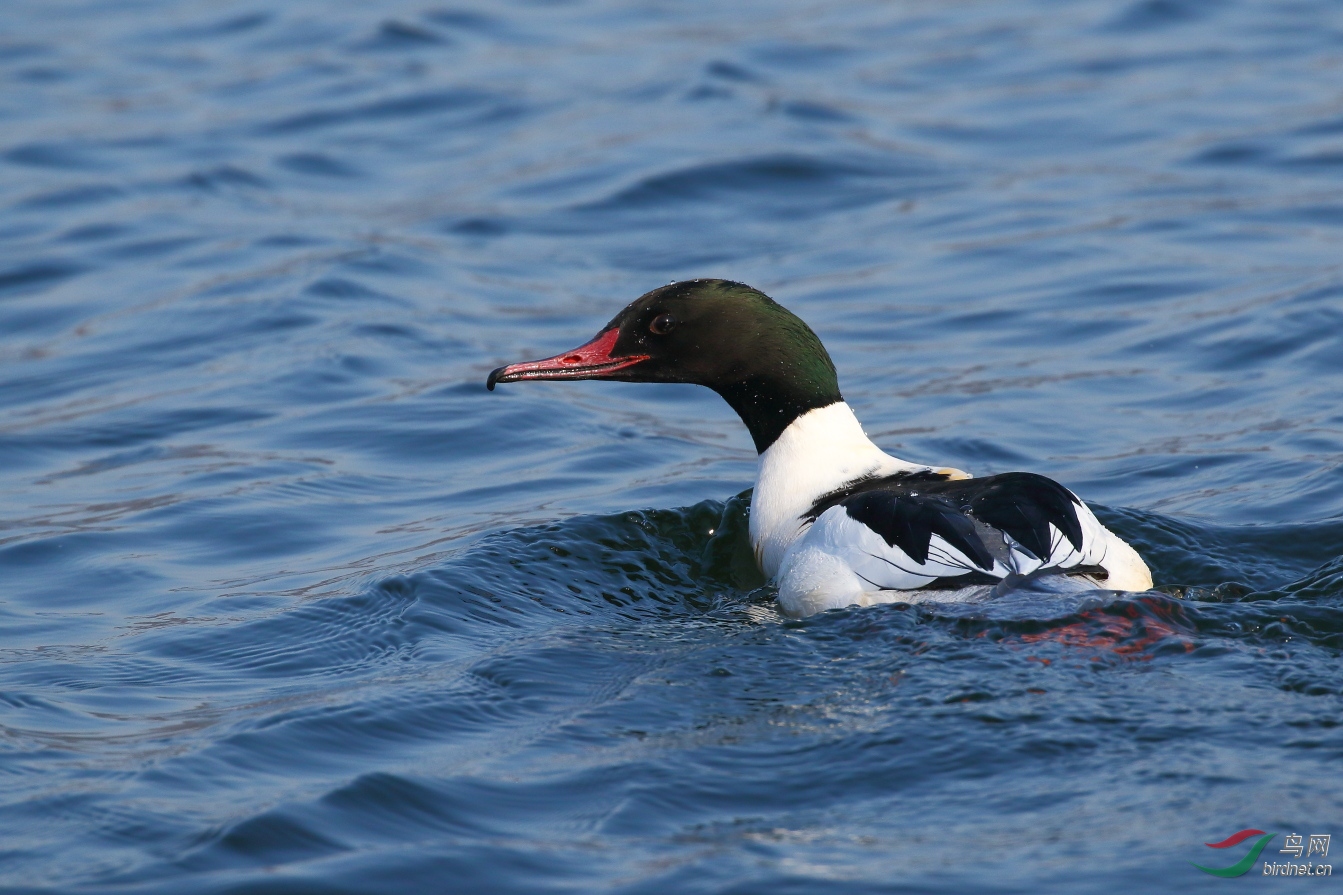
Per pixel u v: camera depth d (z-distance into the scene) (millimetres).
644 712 7926
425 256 18781
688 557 11094
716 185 21000
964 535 8977
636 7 30250
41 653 9594
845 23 28672
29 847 6793
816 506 10352
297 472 13102
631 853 6559
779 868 6324
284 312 16891
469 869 6480
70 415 14594
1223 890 6012
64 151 22625
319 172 22078
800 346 10711
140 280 18125
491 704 8234
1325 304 15523
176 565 11289
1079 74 25141
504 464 13336
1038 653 8031
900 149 22156
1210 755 6977
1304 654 8016
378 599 10062
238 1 31031
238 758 7625
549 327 16641
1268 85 24016
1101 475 12570
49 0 31734
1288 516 11359
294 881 6402
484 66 26578
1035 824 6559
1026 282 17234
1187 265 17266
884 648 8305
